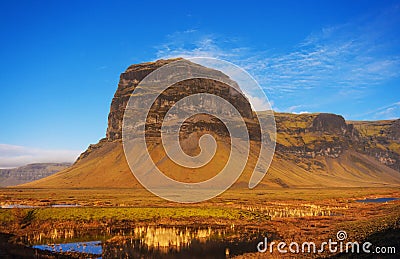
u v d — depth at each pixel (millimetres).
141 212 81375
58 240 57844
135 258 47531
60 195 175000
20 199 136750
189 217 80875
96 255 48781
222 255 49188
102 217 75250
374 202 143625
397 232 47250
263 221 81562
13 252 46844
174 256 48594
